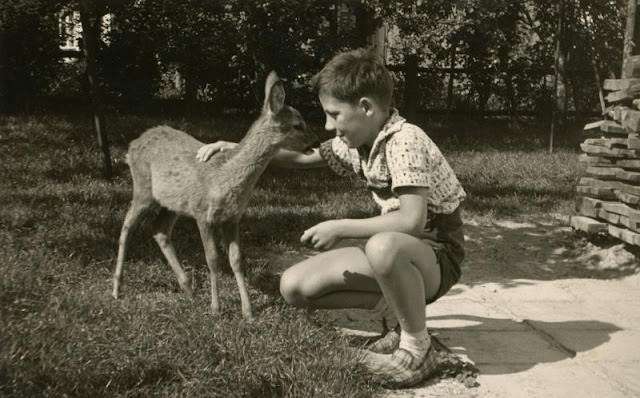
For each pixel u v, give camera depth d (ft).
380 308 9.46
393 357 8.84
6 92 26.30
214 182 10.11
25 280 9.84
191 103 29.43
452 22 28.63
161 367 8.34
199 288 11.22
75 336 8.51
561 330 10.78
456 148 25.90
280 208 16.28
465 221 16.65
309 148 10.17
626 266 13.74
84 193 15.69
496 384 9.06
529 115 33.24
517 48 32.89
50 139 20.93
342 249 9.42
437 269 8.86
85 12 17.43
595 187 14.75
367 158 9.06
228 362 8.54
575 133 30.35
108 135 21.91
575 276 13.39
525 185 20.24
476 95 33.76
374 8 27.66
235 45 27.53
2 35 25.95
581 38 31.42
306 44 27.78
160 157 10.57
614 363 9.72
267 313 9.86
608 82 14.74
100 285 10.73
